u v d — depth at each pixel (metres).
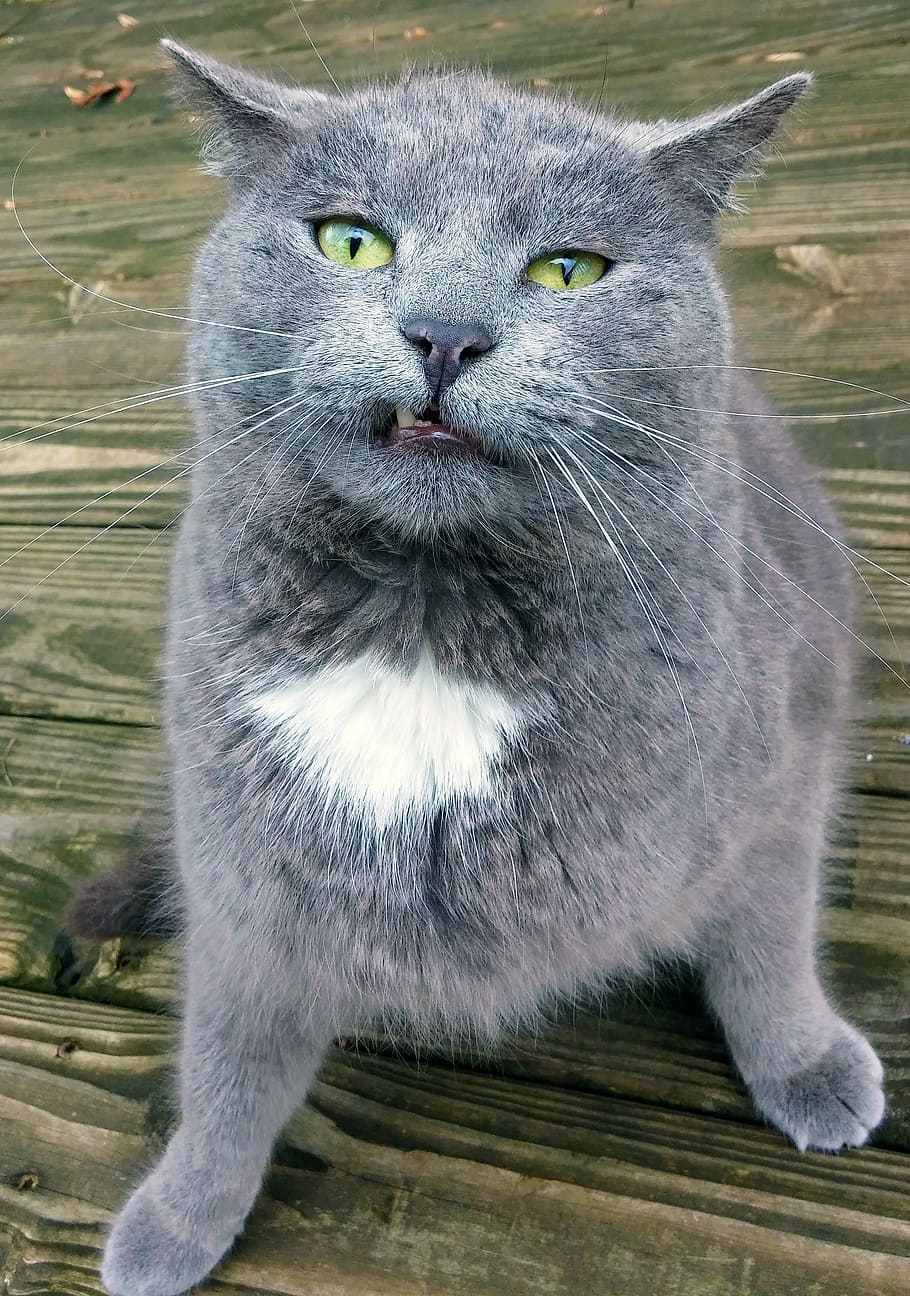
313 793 0.40
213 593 0.41
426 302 0.37
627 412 0.39
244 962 0.42
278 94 0.42
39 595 0.60
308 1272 0.42
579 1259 0.42
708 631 0.40
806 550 0.48
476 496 0.38
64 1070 0.47
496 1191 0.43
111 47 0.81
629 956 0.44
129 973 0.49
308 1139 0.45
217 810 0.40
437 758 0.40
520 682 0.39
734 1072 0.45
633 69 0.70
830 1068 0.44
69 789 0.54
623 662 0.39
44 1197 0.45
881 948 0.47
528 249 0.39
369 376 0.37
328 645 0.40
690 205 0.41
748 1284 0.41
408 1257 0.42
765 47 0.69
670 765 0.39
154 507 0.61
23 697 0.57
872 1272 0.41
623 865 0.40
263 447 0.39
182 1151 0.43
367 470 0.38
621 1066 0.46
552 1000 0.45
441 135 0.39
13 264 0.72
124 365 0.66
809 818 0.44
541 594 0.39
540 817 0.39
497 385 0.37
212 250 0.42
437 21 0.75
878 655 0.54
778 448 0.50
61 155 0.76
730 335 0.43
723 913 0.43
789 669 0.44
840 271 0.62
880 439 0.58
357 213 0.39
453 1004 0.42
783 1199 0.42
